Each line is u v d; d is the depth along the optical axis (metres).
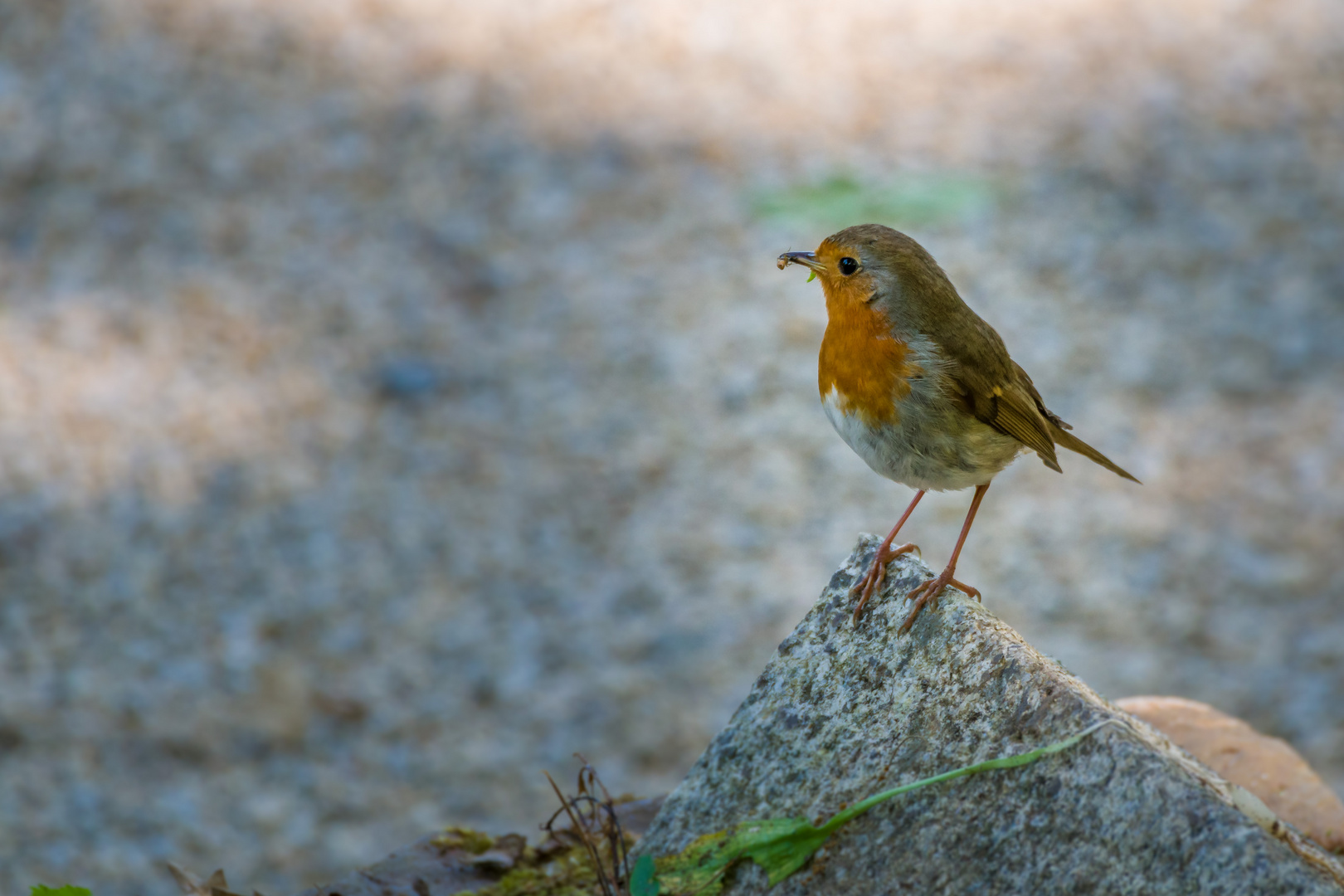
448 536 12.62
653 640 11.52
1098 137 18.36
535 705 10.88
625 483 13.27
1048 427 4.99
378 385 14.51
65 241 16.19
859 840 3.72
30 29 19.58
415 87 19.42
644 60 20.33
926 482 4.95
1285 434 13.55
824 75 19.98
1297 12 21.16
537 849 4.92
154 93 18.67
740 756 4.10
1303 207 17.09
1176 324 15.11
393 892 4.68
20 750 10.24
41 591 11.79
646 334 15.18
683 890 3.83
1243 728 5.77
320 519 12.74
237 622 11.61
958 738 3.77
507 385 14.56
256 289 15.72
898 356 4.71
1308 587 11.74
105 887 9.09
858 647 4.11
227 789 10.04
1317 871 3.39
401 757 10.39
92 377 14.23
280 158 17.89
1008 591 11.77
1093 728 3.54
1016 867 3.46
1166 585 11.82
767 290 15.70
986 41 20.72
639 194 17.59
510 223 17.08
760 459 13.48
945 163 17.75
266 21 20.36
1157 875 3.26
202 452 13.43
